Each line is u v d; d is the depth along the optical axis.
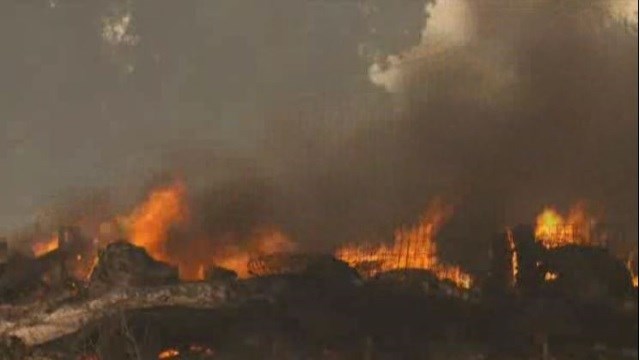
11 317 51.81
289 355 47.81
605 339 49.75
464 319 50.97
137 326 49.94
